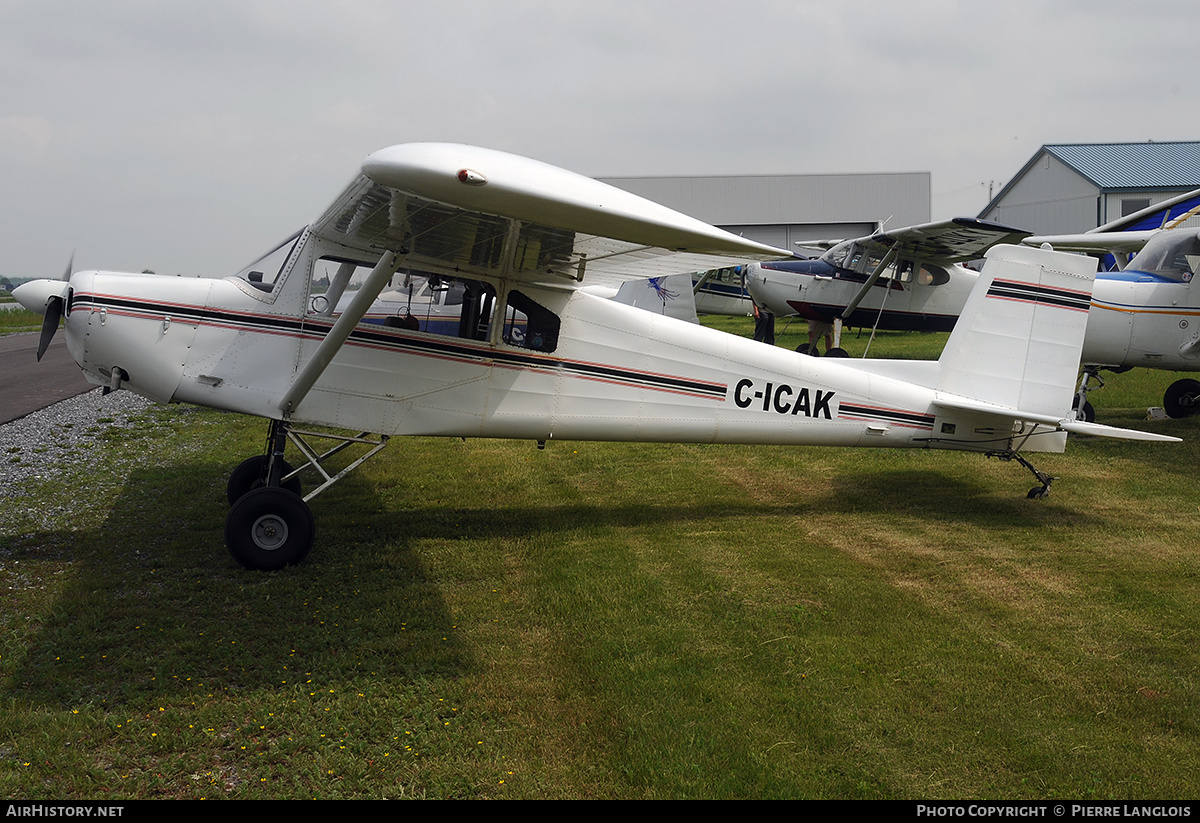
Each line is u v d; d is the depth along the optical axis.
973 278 13.77
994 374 6.40
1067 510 6.36
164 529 5.64
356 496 6.70
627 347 5.76
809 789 2.81
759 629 4.12
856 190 43.19
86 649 3.79
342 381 5.16
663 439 5.98
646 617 4.25
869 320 13.92
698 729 3.16
